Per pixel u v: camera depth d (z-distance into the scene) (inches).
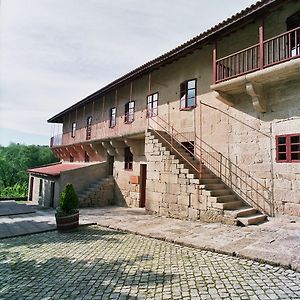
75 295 138.4
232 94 358.3
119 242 248.7
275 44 322.0
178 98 461.7
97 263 188.7
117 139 542.9
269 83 309.0
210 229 273.3
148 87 539.2
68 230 309.3
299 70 269.4
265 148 319.9
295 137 291.0
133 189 535.8
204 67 417.7
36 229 315.3
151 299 130.0
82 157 783.7
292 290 132.6
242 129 349.4
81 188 578.2
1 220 387.9
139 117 555.8
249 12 294.2
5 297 139.3
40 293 142.9
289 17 310.5
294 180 288.5
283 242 210.2
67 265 187.3
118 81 553.9
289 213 290.8
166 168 380.8
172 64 481.4
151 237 260.5
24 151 1774.1
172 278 154.8
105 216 399.9
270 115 316.5
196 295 131.6
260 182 321.7
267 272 157.6
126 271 170.1
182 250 213.6
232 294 130.7
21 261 200.4
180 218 351.9
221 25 324.8
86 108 789.9
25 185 1357.0
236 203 323.3
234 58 370.0
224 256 192.2
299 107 288.4
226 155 367.9
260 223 284.5
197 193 331.3
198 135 416.2
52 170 660.7
